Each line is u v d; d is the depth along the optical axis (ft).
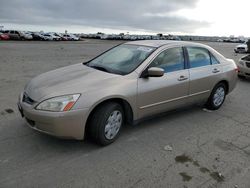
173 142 12.75
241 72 30.94
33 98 11.00
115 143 12.29
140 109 12.91
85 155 11.06
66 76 12.46
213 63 17.29
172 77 14.11
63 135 10.62
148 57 13.38
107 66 13.84
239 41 289.74
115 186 9.12
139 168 10.30
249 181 9.82
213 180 9.76
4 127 13.28
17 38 146.82
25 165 10.06
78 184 9.12
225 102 20.54
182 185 9.37
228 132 14.37
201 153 11.77
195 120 15.94
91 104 10.77
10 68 32.12
